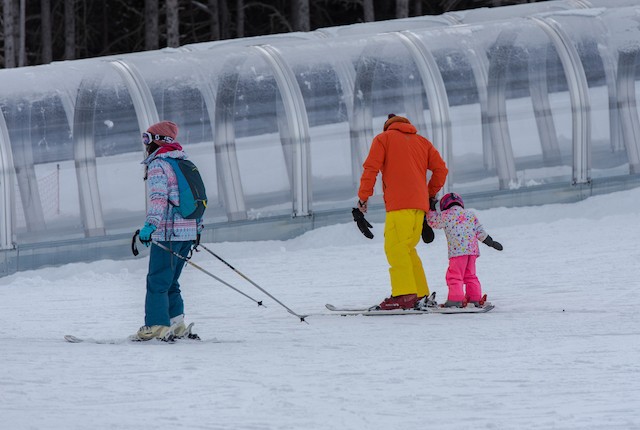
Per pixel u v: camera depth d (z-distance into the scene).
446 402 14.48
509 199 49.06
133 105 46.94
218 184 47.19
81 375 16.41
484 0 115.38
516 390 15.40
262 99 48.00
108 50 126.00
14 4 111.50
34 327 26.38
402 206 27.61
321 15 128.88
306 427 12.79
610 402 14.44
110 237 44.78
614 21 51.69
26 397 14.45
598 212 46.31
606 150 50.34
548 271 33.88
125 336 24.20
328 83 48.84
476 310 26.64
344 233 45.22
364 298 30.66
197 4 114.56
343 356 18.95
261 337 22.80
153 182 21.77
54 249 44.25
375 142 28.03
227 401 14.39
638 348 19.45
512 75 50.09
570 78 50.44
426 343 20.84
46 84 46.59
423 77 49.62
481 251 39.25
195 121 47.50
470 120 49.53
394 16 130.00
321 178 47.72
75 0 124.62
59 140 45.56
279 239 46.84
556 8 61.38
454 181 49.06
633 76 50.94
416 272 28.22
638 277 31.73
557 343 20.41
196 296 32.12
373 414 13.63
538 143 49.91
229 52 49.88
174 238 21.84
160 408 13.85
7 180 44.19
